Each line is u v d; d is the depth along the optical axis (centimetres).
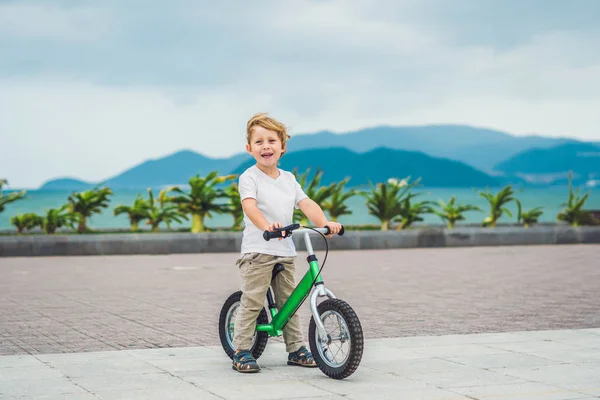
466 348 676
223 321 636
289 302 593
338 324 562
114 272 1495
